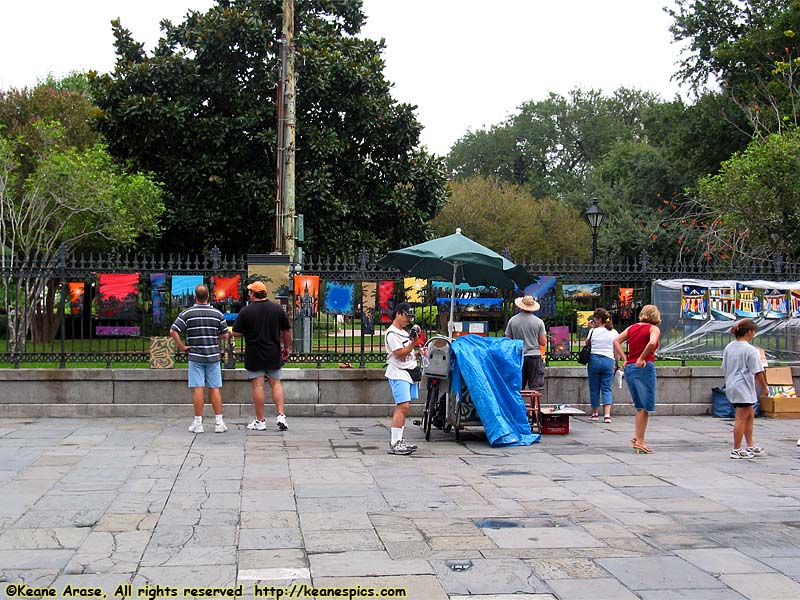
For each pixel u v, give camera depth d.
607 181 48.84
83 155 19.69
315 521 6.20
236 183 22.92
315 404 11.89
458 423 9.95
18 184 20.25
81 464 8.22
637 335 9.41
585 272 12.70
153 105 22.64
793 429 11.31
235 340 13.41
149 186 20.70
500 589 4.77
